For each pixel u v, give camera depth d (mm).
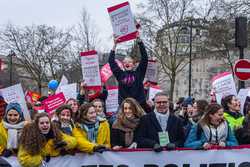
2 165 6770
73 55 56156
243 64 11320
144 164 6996
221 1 40406
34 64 56438
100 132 7137
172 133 7086
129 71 8797
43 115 6684
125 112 7191
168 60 53906
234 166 7055
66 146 6770
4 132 6797
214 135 7078
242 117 8023
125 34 8969
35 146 6531
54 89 12719
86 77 9773
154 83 10820
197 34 51406
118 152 6980
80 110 7172
